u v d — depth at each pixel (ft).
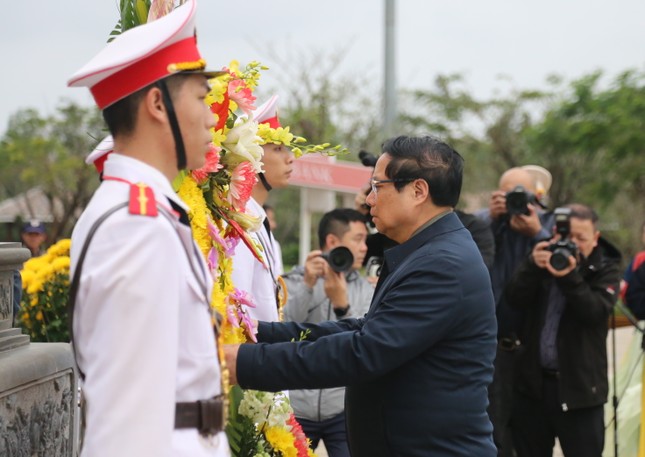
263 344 10.84
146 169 8.56
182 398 8.49
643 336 22.71
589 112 98.43
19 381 11.21
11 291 12.49
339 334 10.98
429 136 12.15
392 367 10.91
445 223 11.75
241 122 11.69
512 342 20.63
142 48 8.43
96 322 8.05
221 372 9.04
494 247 21.24
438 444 11.18
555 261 19.43
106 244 8.07
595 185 97.86
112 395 7.88
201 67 8.75
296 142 12.88
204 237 10.59
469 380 11.28
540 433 20.85
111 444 7.82
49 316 19.76
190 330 8.50
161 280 8.05
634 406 23.59
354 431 11.77
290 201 77.92
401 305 11.03
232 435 11.76
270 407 12.09
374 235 19.69
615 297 20.54
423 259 11.24
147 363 7.91
